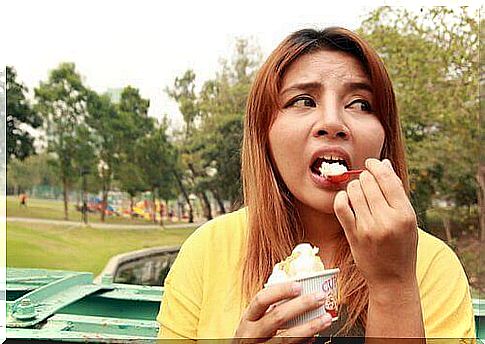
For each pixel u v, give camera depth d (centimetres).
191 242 98
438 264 91
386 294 67
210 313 89
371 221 65
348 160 79
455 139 511
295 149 80
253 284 88
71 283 160
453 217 484
